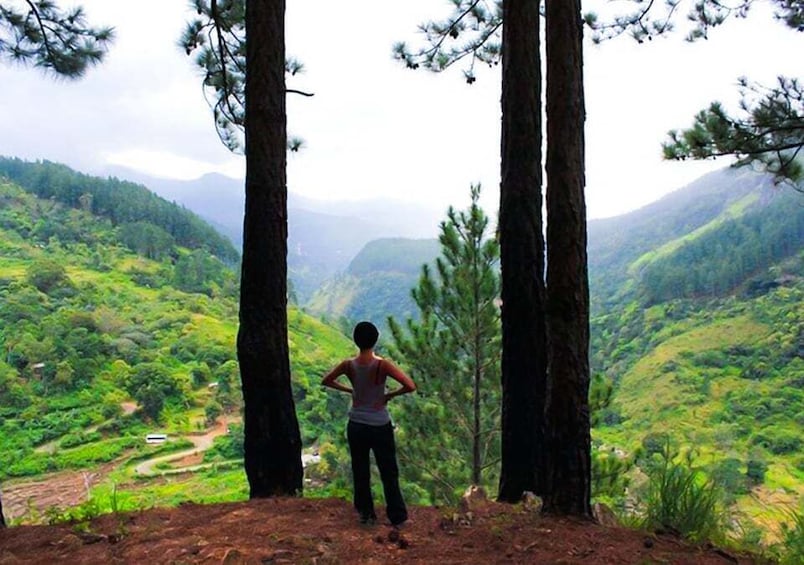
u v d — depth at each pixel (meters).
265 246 6.51
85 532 4.66
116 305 145.38
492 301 10.28
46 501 66.06
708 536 4.91
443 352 10.47
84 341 114.31
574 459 5.15
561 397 5.19
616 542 4.44
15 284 136.50
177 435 94.44
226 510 5.28
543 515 5.18
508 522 4.96
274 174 6.61
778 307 135.25
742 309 142.00
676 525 5.07
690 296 165.25
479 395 10.68
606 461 8.98
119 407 98.00
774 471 67.81
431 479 10.60
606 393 9.95
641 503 5.75
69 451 84.94
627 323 166.38
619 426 84.06
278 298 6.54
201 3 9.16
